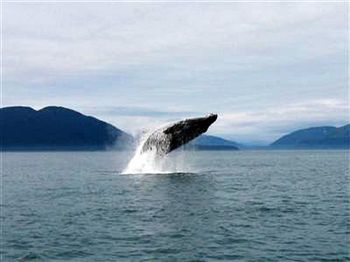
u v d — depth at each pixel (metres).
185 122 45.38
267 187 42.91
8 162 127.81
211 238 21.28
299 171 70.44
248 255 18.61
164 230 22.95
